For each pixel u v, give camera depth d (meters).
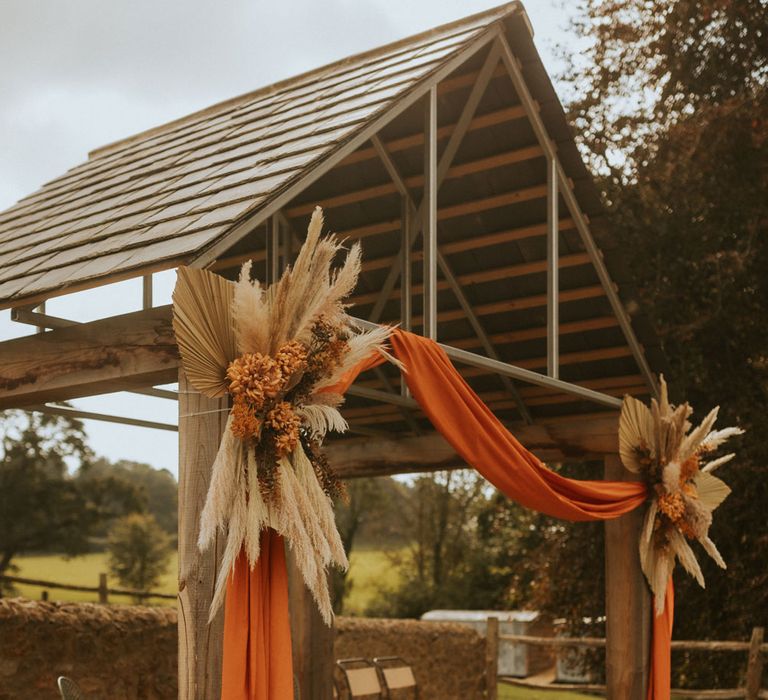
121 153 7.93
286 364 3.97
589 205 7.05
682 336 11.85
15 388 4.84
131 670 6.93
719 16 12.41
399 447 8.63
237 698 3.83
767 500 11.55
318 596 3.90
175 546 35.59
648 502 7.35
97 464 48.56
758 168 11.91
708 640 12.23
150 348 4.30
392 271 7.61
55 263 4.94
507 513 16.70
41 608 6.37
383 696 9.27
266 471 3.91
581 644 11.14
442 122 6.78
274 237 6.88
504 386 8.48
